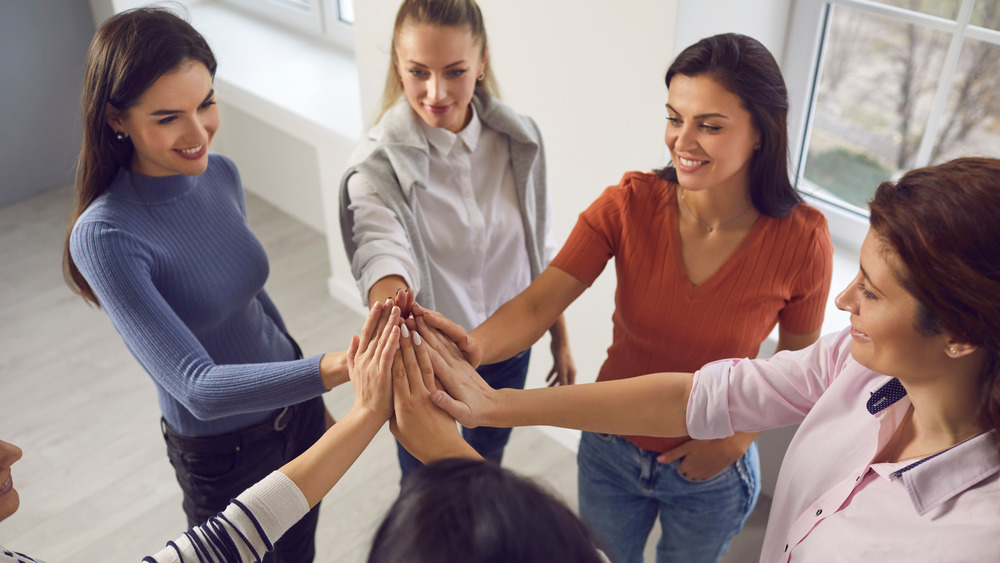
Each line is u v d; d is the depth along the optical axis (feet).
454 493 1.94
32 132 12.01
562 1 6.22
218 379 4.10
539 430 8.35
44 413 8.52
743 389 3.81
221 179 4.90
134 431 8.30
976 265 2.43
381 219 4.86
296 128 9.48
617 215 4.45
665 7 5.62
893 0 5.97
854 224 6.87
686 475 4.68
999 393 2.63
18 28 11.31
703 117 3.81
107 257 4.04
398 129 5.02
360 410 3.73
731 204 4.18
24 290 10.39
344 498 7.50
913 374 2.79
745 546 6.87
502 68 6.95
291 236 11.52
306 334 9.68
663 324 4.46
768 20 6.38
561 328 6.23
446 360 3.91
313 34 11.15
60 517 7.36
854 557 3.00
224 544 3.01
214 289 4.59
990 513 2.70
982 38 5.65
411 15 4.73
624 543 5.34
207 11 11.85
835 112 6.68
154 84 3.92
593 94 6.40
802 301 4.36
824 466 3.34
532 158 5.47
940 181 2.53
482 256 5.45
